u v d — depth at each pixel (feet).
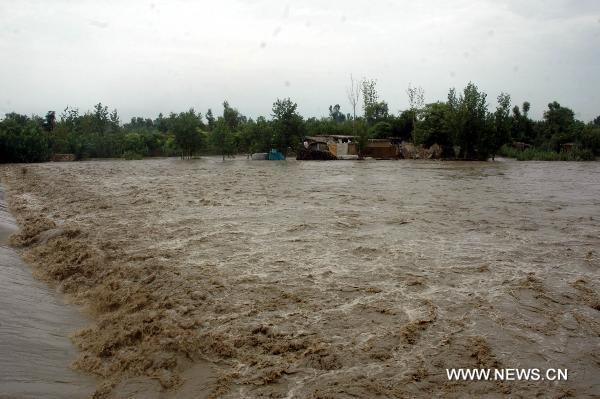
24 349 19.75
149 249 37.06
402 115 229.45
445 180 93.30
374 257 34.12
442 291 26.91
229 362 19.24
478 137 169.17
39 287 29.84
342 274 30.25
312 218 49.19
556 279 28.96
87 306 27.09
